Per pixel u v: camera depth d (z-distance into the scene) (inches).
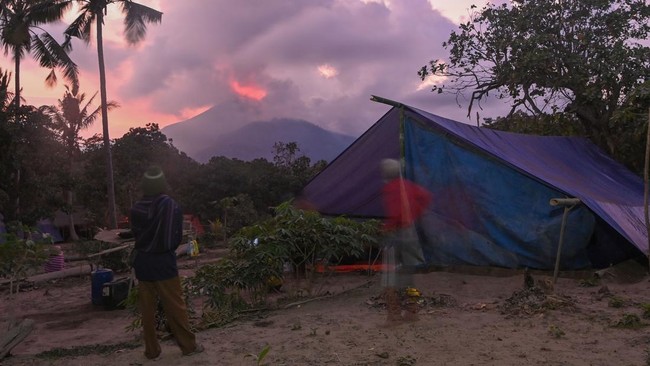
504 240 362.6
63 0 991.0
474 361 184.7
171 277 195.9
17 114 890.1
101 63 998.4
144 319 196.9
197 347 202.7
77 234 1455.5
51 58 1055.0
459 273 372.2
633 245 335.9
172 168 1480.1
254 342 215.9
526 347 198.2
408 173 398.6
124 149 1465.3
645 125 460.4
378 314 259.3
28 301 430.9
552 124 650.2
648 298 274.2
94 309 389.4
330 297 308.5
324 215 478.0
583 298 280.7
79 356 214.8
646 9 595.8
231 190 1344.7
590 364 178.4
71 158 1414.9
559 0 598.9
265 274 292.4
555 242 347.6
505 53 633.6
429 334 219.3
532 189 358.6
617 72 561.6
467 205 377.4
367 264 426.6
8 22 1040.2
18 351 251.9
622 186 474.3
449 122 418.6
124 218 1397.6
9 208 885.2
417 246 247.6
